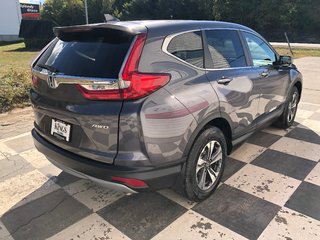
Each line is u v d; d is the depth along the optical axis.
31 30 34.47
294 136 4.58
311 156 3.92
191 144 2.64
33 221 2.73
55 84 2.54
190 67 2.67
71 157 2.59
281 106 4.46
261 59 3.87
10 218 2.77
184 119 2.50
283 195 3.06
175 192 3.02
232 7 40.59
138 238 2.51
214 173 3.05
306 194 3.08
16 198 3.07
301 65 12.66
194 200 2.92
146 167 2.38
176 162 2.57
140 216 2.78
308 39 35.28
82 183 3.33
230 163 3.73
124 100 2.27
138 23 2.60
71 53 2.64
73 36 2.78
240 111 3.27
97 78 2.29
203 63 2.84
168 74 2.44
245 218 2.73
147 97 2.31
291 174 3.47
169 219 2.73
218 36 3.14
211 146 2.92
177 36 2.63
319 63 13.23
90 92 2.33
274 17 38.38
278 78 4.12
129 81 2.24
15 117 5.75
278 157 3.89
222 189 3.17
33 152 4.12
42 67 2.80
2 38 45.56
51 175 3.51
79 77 2.37
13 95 6.41
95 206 2.93
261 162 3.76
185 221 2.70
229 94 3.00
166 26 2.61
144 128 2.31
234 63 3.29
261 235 2.52
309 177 3.40
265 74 3.75
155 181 2.48
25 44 34.59
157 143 2.39
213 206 2.90
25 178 3.44
